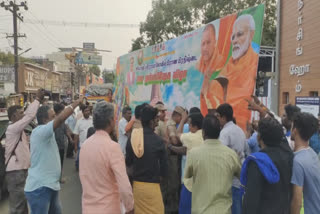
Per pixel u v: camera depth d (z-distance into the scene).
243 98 4.56
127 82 10.60
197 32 5.97
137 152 3.47
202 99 5.72
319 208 2.37
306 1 5.55
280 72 6.51
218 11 19.64
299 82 5.76
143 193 3.45
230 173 2.88
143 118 3.63
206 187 2.85
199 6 21.41
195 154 2.97
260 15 4.34
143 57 9.05
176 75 6.86
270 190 2.31
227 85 4.96
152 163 3.48
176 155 4.91
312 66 5.36
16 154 4.47
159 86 7.79
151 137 3.57
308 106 4.90
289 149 2.49
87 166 2.72
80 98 3.60
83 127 8.21
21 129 4.46
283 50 6.38
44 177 3.49
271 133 2.45
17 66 23.20
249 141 3.92
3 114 7.25
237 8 18.97
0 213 5.22
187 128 4.76
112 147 2.70
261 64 15.85
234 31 4.85
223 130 3.73
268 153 2.42
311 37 5.38
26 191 3.49
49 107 3.82
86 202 2.69
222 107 3.77
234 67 4.81
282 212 2.31
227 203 2.84
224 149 2.94
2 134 5.86
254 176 2.31
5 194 5.98
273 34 18.84
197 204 2.88
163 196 4.91
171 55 7.15
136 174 3.51
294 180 2.38
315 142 4.21
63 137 7.27
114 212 2.67
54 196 3.74
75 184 7.09
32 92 38.44
